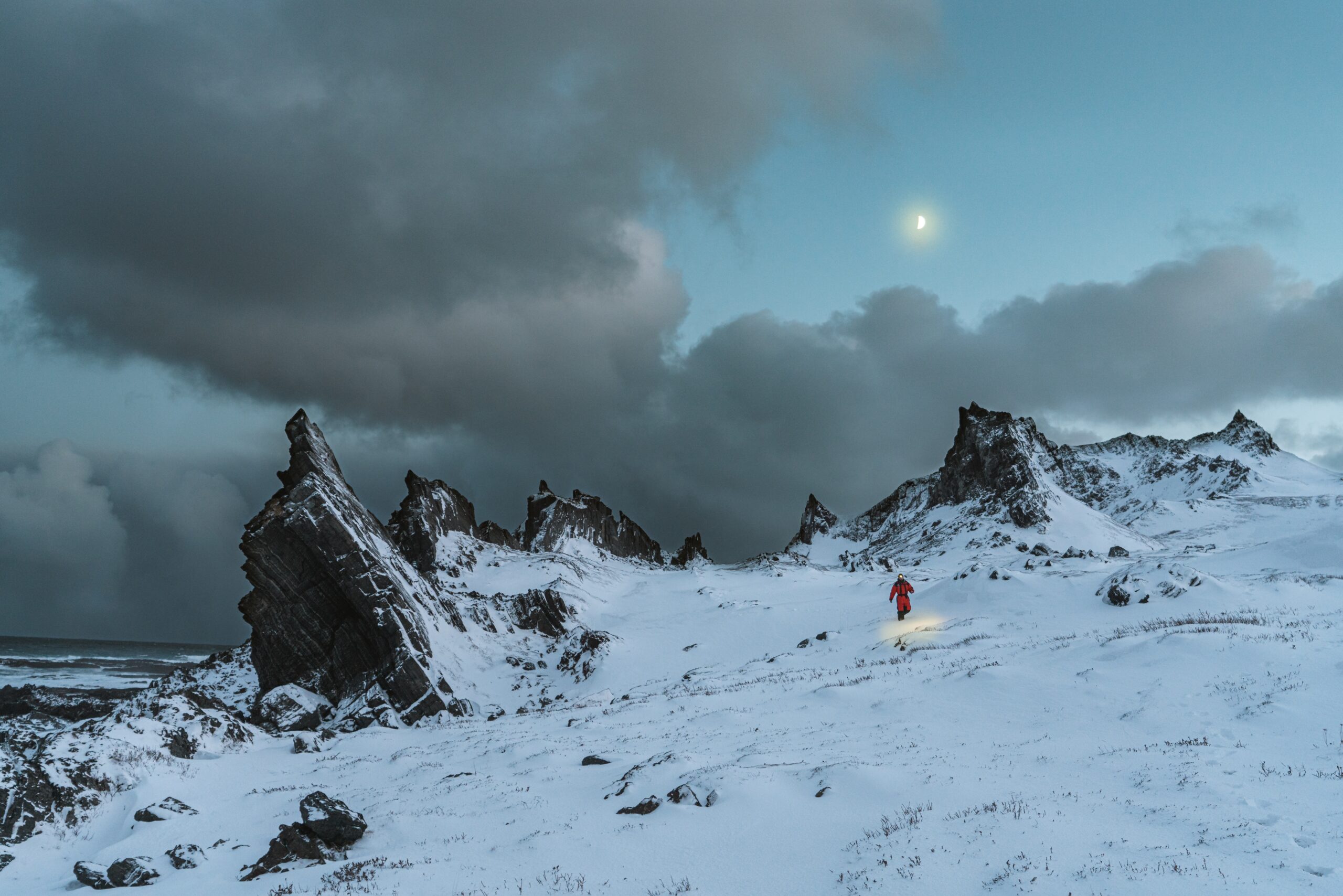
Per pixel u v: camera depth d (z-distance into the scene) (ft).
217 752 130.52
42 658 499.51
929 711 97.60
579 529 497.05
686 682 172.14
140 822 88.89
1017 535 435.94
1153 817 52.06
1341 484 641.81
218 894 61.98
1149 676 92.07
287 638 200.85
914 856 51.01
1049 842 49.78
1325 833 45.60
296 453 223.30
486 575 347.97
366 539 215.31
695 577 394.52
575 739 112.27
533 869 58.90
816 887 50.52
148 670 402.31
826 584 340.80
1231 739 68.33
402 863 62.95
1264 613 125.39
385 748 139.74
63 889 71.67
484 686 211.82
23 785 93.09
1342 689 75.92
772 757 81.56
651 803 70.28
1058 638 132.46
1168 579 151.23
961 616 175.42
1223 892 39.68
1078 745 74.95
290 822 82.99
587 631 242.58
